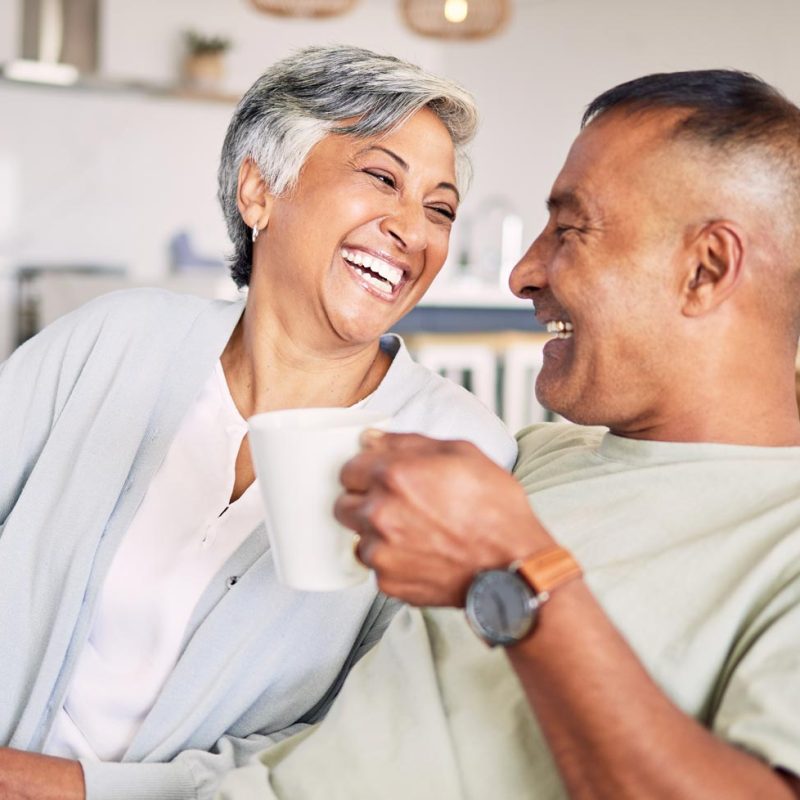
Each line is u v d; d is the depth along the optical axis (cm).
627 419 101
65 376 142
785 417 97
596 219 98
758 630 82
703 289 94
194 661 122
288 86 137
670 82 98
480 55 820
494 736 90
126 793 113
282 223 138
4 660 130
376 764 92
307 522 79
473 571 74
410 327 452
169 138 727
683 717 73
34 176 692
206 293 551
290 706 126
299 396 143
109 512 132
